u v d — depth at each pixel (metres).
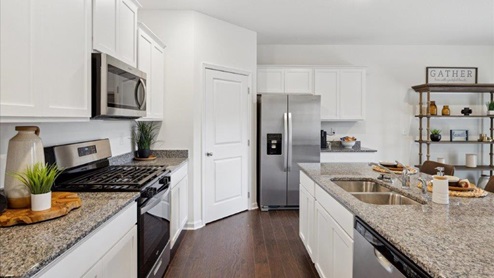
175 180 2.90
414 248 1.05
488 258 0.97
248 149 4.35
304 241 2.84
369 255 1.41
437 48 5.27
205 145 3.77
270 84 4.87
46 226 1.24
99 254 1.33
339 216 1.85
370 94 5.28
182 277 2.48
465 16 3.90
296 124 4.40
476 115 4.99
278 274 2.55
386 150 5.30
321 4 3.49
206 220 3.79
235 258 2.83
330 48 5.23
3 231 1.18
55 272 1.02
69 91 1.56
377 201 2.07
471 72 5.30
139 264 1.81
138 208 1.81
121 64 2.06
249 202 4.41
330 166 3.04
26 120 1.27
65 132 2.15
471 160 5.01
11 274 0.86
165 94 3.61
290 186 4.41
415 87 5.10
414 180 2.31
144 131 3.41
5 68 1.13
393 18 3.96
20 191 1.37
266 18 3.90
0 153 1.59
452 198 1.77
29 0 1.25
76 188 1.86
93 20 1.80
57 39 1.45
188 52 3.60
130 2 2.39
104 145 2.57
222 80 3.97
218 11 3.66
